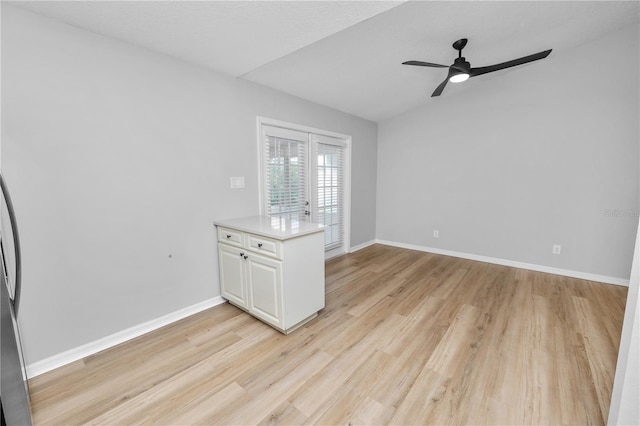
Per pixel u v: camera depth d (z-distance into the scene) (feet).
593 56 9.95
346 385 5.32
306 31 6.37
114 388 5.28
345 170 14.21
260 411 4.74
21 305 5.43
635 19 8.95
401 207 15.76
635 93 9.39
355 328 7.32
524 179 11.75
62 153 5.75
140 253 7.03
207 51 7.11
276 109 10.27
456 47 9.05
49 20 5.46
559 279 10.69
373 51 8.81
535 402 4.87
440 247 14.48
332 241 13.65
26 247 5.43
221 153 8.59
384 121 15.93
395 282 10.53
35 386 5.32
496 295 9.28
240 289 8.02
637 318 3.39
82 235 6.10
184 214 7.84
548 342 6.59
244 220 8.76
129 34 6.21
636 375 3.45
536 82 11.14
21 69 5.22
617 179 9.89
